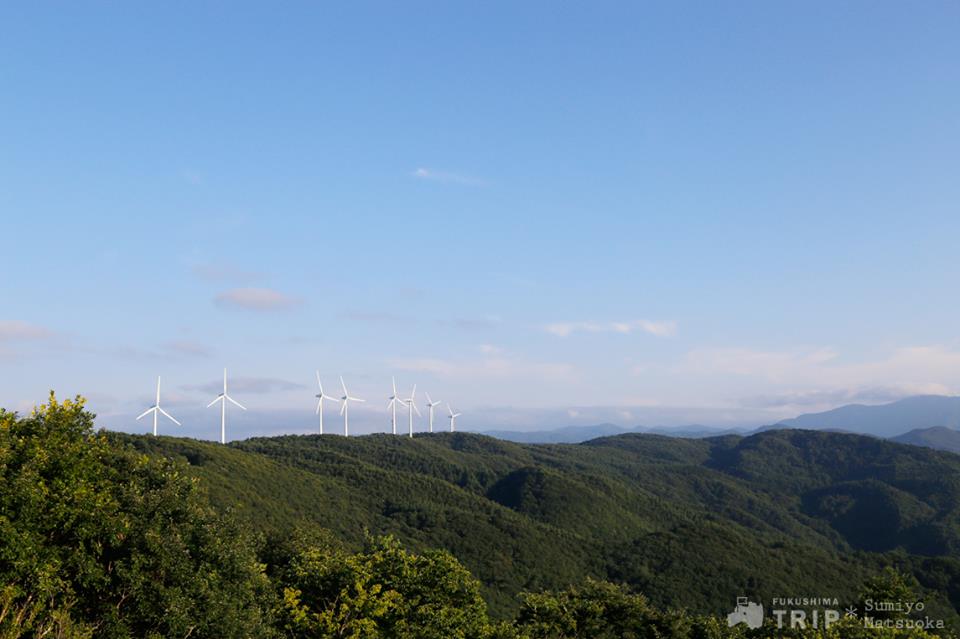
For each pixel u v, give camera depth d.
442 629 46.38
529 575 124.75
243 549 39.69
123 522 32.84
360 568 47.62
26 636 29.19
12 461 30.98
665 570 125.69
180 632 32.91
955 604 108.56
